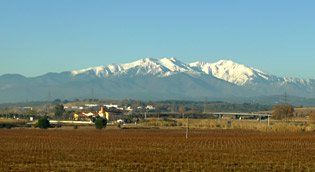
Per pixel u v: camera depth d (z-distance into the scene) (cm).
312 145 14888
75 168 8450
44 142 15675
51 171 8050
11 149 12675
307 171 8319
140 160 9900
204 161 9738
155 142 15962
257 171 8238
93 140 16775
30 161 9606
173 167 8688
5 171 8031
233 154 11500
